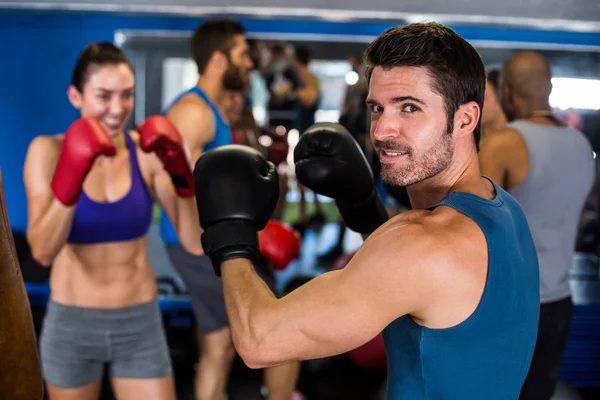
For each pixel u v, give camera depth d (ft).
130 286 7.38
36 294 12.47
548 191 7.50
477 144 4.18
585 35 14.30
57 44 13.97
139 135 7.50
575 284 13.94
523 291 3.99
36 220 6.79
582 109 15.46
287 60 17.69
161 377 7.47
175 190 7.39
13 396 3.51
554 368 7.72
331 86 18.75
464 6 12.78
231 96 9.78
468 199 3.91
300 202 19.26
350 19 13.52
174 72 15.56
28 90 14.11
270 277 9.70
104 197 7.18
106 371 11.35
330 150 4.89
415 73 3.83
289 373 9.12
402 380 3.93
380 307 3.67
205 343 9.31
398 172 3.94
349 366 11.91
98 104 7.17
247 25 14.21
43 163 6.95
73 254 7.24
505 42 14.24
